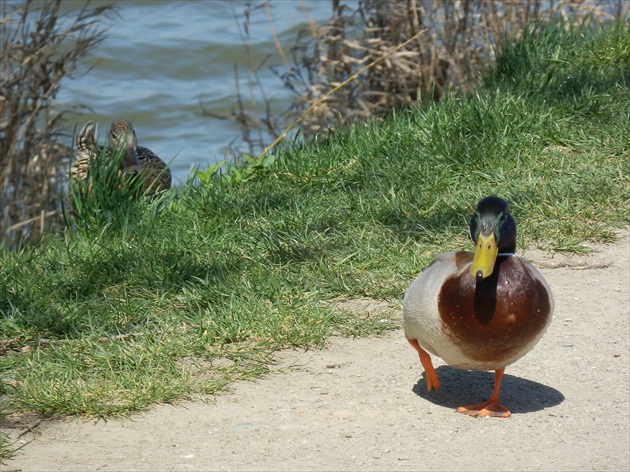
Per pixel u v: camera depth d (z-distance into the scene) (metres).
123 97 27.08
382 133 13.07
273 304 9.00
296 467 6.46
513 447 6.81
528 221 10.84
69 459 6.55
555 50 15.74
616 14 18.00
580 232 10.62
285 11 31.22
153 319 8.82
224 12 32.12
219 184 12.20
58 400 7.26
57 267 9.97
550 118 12.91
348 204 11.23
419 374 7.97
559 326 8.87
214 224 10.80
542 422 7.20
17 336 8.50
